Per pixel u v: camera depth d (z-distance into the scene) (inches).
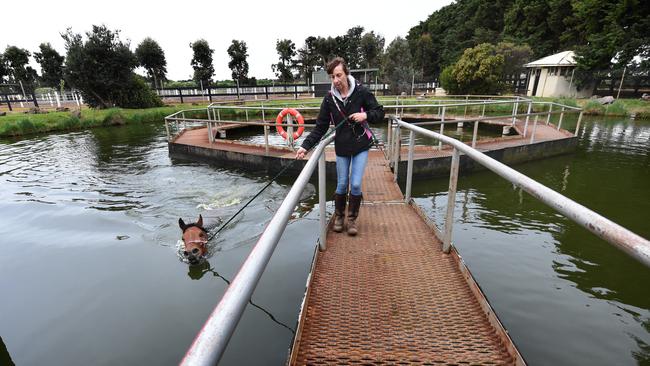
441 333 77.8
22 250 169.9
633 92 882.8
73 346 106.5
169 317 118.9
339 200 133.0
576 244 171.5
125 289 135.9
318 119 122.6
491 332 77.8
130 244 174.7
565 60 911.7
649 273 145.6
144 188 269.7
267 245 36.2
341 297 91.3
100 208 226.1
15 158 385.1
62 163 360.2
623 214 209.5
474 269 149.0
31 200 243.1
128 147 449.4
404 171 268.1
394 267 105.7
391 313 84.7
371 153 328.5
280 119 346.9
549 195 50.5
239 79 1381.6
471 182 275.6
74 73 807.7
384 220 145.9
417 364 69.6
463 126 596.7
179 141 402.9
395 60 1250.0
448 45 1609.3
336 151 126.4
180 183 283.1
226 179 294.2
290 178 293.4
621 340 108.7
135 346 106.0
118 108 788.6
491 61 875.4
